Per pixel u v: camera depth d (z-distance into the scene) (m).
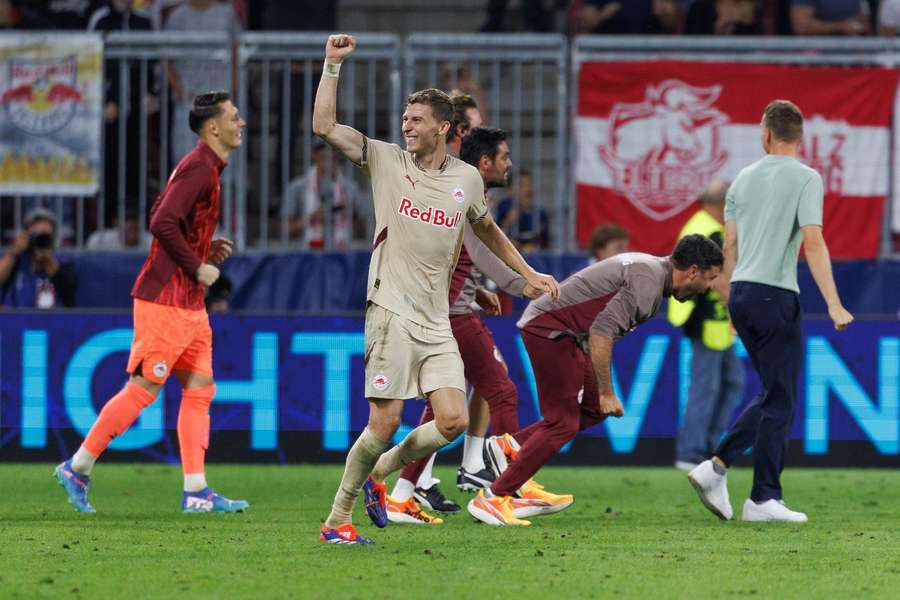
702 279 21.58
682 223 36.22
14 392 33.22
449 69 36.12
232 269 35.81
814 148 36.16
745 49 36.16
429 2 46.34
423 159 18.20
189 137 36.31
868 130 36.09
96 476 30.72
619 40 36.12
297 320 33.38
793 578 16.62
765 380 22.56
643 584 16.08
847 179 36.16
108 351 33.25
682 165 36.12
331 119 17.89
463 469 25.44
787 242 22.36
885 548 19.41
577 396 22.02
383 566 17.20
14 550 18.72
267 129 36.41
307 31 45.53
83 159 36.09
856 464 33.19
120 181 36.25
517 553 18.50
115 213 36.34
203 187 23.41
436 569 16.98
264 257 35.81
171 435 33.31
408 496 22.34
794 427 33.22
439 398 18.06
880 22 41.44
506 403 23.73
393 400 18.05
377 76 36.88
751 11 41.81
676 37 36.31
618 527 21.92
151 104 36.16
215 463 33.31
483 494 22.52
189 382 24.34
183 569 16.94
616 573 16.86
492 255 22.39
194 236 23.67
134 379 23.81
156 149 36.28
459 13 46.47
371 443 18.31
